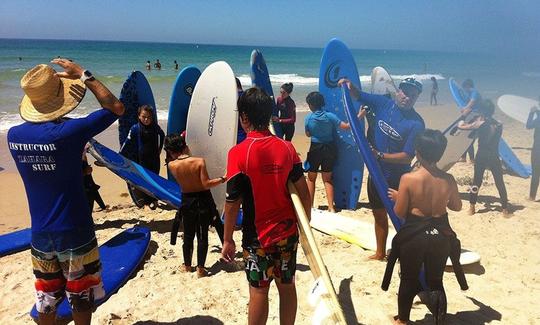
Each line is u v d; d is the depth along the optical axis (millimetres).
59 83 2717
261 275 2670
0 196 7367
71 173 2674
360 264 4523
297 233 2740
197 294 3980
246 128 2664
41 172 2627
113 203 7074
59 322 3529
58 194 2660
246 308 3756
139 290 4074
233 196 2613
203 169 4117
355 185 6488
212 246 5145
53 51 65125
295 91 26359
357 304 3766
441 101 23750
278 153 2604
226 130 5336
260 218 2629
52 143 2570
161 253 4969
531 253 4836
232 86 5309
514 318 3564
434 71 64562
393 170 4215
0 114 14617
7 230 6020
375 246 4984
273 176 2582
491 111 5992
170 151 4238
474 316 3586
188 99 6832
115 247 4840
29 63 39906
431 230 3041
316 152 6172
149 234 5156
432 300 3078
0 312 3840
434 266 3070
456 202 3127
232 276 4352
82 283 2803
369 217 6188
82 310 2852
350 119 4227
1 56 49094
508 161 8406
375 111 4387
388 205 3766
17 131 2648
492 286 4082
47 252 2727
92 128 2703
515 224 5738
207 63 52781
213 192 5461
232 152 2629
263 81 6316
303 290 4012
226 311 3717
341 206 6617
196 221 4270
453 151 6523
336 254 4836
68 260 2736
